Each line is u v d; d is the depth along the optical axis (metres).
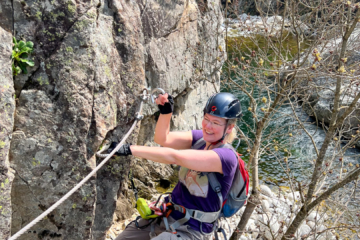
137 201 2.40
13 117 2.22
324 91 8.85
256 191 4.32
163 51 4.56
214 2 6.34
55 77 2.37
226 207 2.44
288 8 4.31
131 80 2.89
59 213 2.57
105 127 2.59
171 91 4.88
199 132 2.59
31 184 2.43
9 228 2.29
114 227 4.40
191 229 2.27
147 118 4.68
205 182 2.22
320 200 3.73
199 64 5.36
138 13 3.03
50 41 2.35
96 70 2.47
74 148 2.46
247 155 7.55
